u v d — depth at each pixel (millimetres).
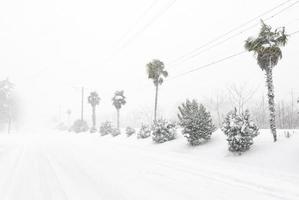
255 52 15836
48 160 16062
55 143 30484
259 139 15375
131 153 18859
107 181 10094
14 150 23047
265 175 10320
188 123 18547
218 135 18891
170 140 22875
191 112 18844
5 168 13383
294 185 8695
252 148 14539
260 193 7988
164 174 11219
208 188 8766
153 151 19609
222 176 10445
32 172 12156
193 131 18422
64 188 9148
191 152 17484
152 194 8266
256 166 12133
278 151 13000
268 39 15562
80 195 8289
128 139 30047
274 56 15359
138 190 8750
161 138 22875
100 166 13523
